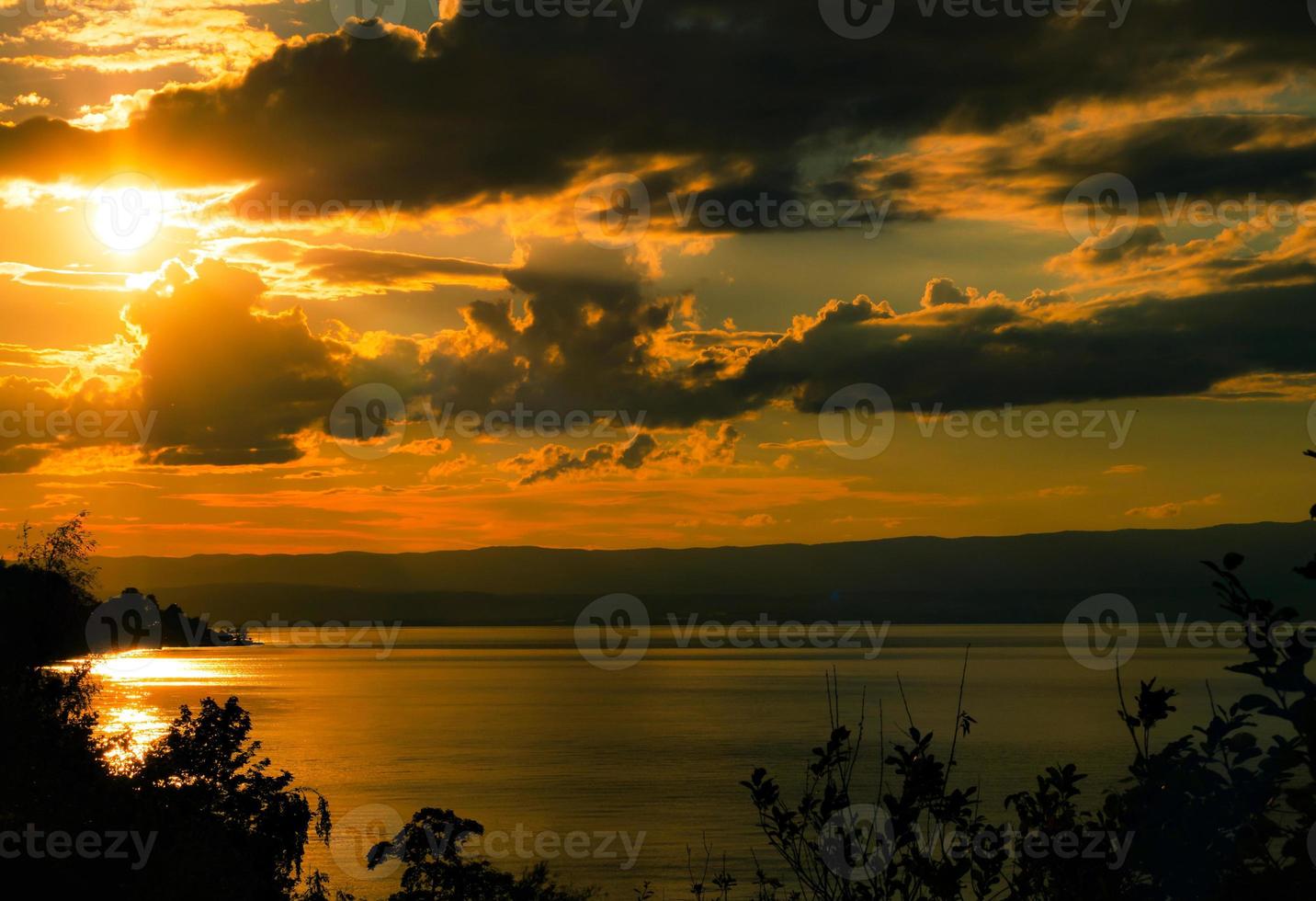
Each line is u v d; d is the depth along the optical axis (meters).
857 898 7.72
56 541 32.84
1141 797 6.40
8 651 31.03
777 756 170.25
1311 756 5.59
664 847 98.75
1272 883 5.53
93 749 29.67
